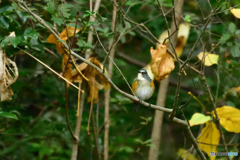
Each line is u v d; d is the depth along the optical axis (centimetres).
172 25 914
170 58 643
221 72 978
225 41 767
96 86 744
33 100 1133
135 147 1167
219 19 900
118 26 832
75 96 1102
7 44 632
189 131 711
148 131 1223
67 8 813
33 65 1105
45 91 1069
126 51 1253
